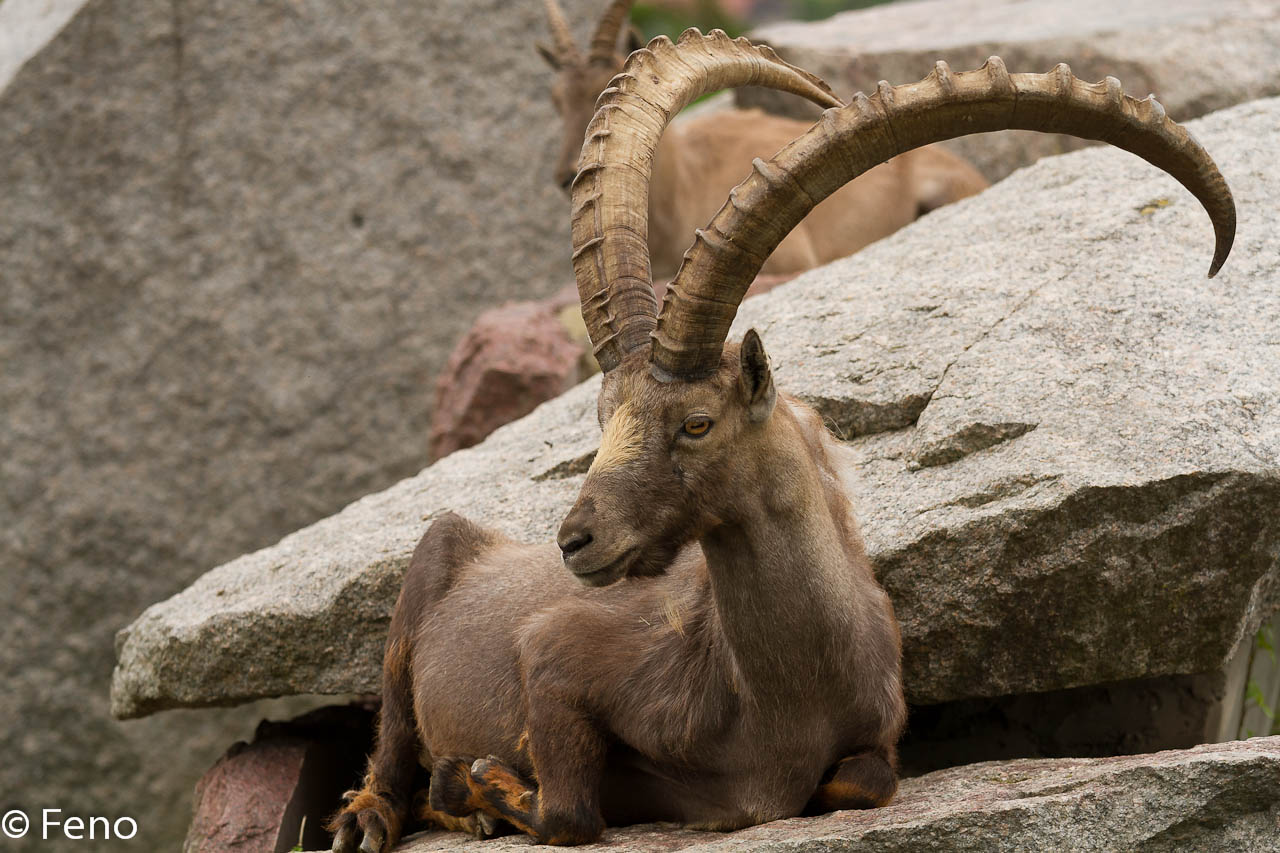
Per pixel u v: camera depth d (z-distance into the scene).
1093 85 8.36
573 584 10.75
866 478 11.88
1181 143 8.39
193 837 13.08
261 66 24.70
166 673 13.26
